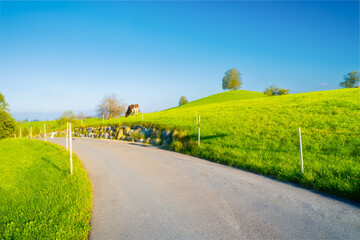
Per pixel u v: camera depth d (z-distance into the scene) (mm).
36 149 20438
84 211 5016
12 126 45406
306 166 7723
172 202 5621
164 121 24109
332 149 9672
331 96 26422
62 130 49938
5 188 7723
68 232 4008
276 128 14781
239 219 4551
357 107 17688
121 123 29750
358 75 75875
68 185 6941
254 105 29125
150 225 4430
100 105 67125
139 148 16984
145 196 6141
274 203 5297
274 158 9203
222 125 18250
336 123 13750
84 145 21422
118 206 5484
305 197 5609
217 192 6227
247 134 14266
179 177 7953
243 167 8922
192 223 4453
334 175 6746
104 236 4051
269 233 3951
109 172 9273
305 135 12359
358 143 9797
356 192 5383
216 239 3822
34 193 6484
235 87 106312
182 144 14766
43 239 3807
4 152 21109
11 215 4945
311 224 4219
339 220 4332
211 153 11414
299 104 23422
